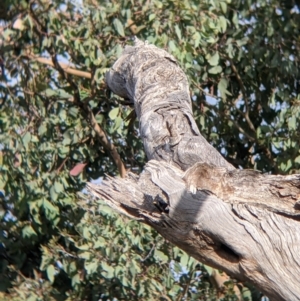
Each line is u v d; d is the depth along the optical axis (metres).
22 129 20.77
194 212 9.25
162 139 10.81
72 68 21.28
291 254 8.84
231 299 19.77
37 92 20.89
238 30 21.05
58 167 20.92
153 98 11.76
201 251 9.38
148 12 19.73
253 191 9.11
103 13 19.67
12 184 20.62
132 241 19.00
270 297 9.06
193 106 20.67
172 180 9.46
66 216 21.17
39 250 22.55
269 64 21.09
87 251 19.28
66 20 20.73
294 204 8.96
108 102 21.19
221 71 21.05
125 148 21.44
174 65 12.52
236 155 22.16
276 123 21.02
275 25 21.27
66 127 21.23
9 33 20.84
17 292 21.17
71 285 21.86
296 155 20.41
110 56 19.69
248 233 9.01
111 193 9.79
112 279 20.39
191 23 19.64
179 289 19.67
